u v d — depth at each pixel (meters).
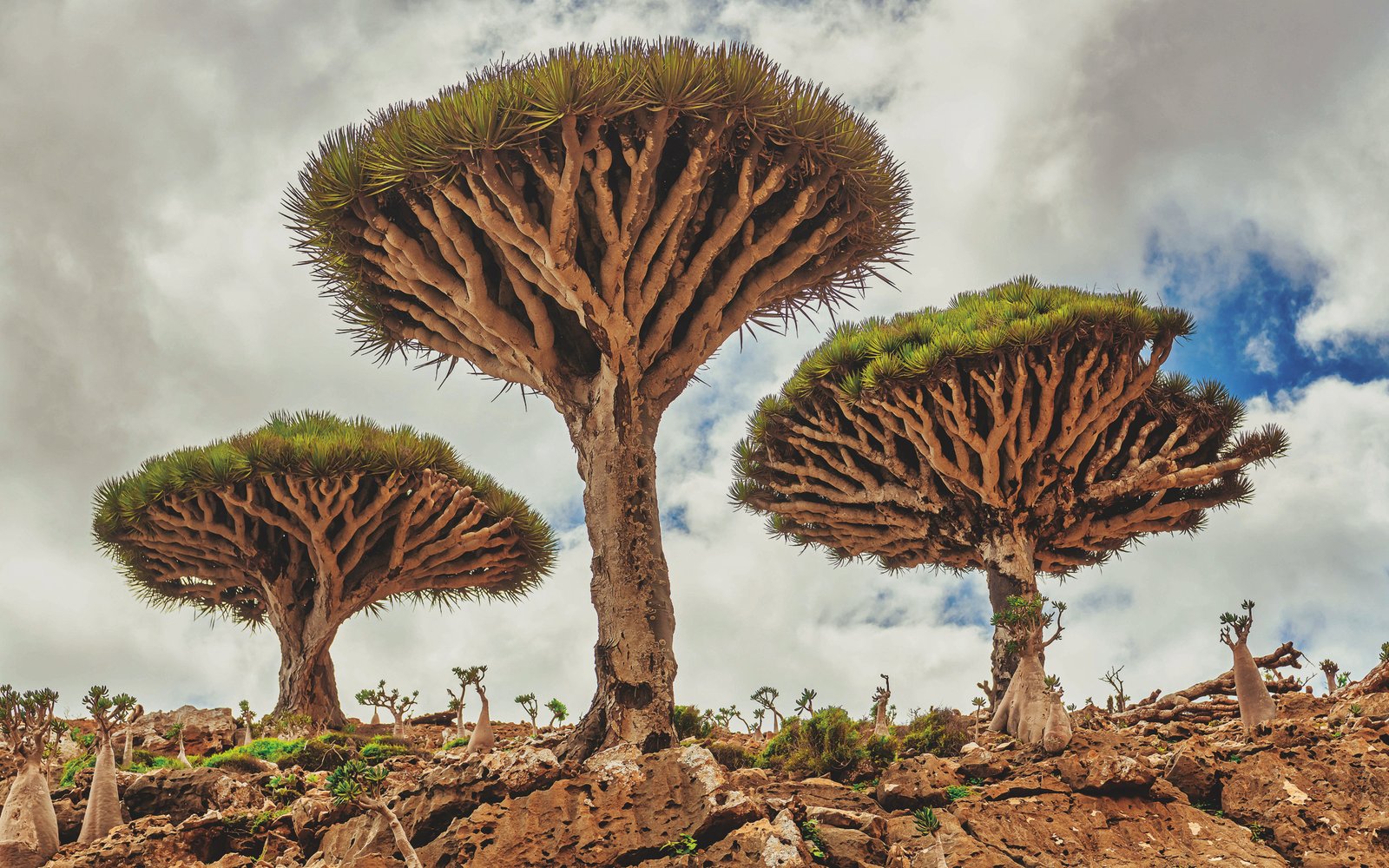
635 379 10.32
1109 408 14.35
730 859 6.57
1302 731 9.16
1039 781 8.70
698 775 7.32
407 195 9.77
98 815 8.13
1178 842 8.10
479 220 9.62
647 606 9.48
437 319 11.11
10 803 7.84
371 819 7.45
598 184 9.55
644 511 9.88
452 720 19.64
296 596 19.09
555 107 9.05
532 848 6.92
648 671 9.22
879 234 11.61
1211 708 12.70
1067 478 14.55
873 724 12.87
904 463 14.88
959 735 10.99
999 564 14.25
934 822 7.17
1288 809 8.28
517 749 7.67
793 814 7.31
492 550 20.95
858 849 6.93
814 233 10.95
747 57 10.02
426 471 18.69
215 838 8.01
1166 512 15.23
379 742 13.85
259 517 18.39
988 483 14.22
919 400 13.79
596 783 7.38
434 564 19.97
